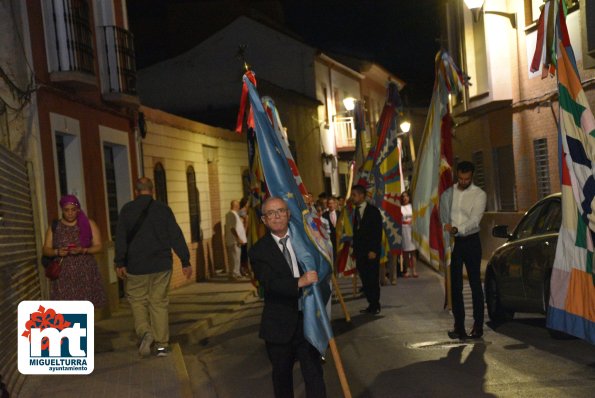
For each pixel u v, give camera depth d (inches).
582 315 314.8
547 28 453.4
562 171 327.9
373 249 495.5
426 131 407.2
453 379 301.9
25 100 455.5
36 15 486.9
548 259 381.4
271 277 224.2
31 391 313.0
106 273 558.9
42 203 457.4
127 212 376.8
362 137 698.8
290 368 230.1
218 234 927.7
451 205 387.5
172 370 339.3
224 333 476.1
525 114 763.4
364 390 294.4
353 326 453.1
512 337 386.6
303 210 237.8
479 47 817.5
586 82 627.2
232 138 1002.1
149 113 720.3
